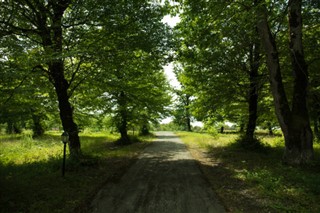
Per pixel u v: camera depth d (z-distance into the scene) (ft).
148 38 34.27
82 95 46.91
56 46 31.45
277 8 36.65
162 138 100.78
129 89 50.29
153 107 71.36
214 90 50.44
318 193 21.62
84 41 33.86
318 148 48.01
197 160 42.83
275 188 23.31
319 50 40.32
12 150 50.14
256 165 34.12
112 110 67.05
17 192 22.07
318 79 42.96
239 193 23.17
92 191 24.45
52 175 28.55
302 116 32.81
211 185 26.55
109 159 42.73
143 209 19.92
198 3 32.96
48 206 20.06
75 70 39.60
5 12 29.14
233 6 34.86
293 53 33.32
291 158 32.55
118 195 23.36
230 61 46.21
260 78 45.27
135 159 44.09
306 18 37.91
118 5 32.32
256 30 40.22
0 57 24.52
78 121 53.42
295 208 18.81
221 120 59.93
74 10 33.19
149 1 34.71
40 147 56.34
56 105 41.09
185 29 38.19
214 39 37.83
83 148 58.75
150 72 44.27
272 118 59.77
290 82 44.21
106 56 32.91
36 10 30.94
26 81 29.55
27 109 34.19
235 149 49.57
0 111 28.50
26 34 32.22
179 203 21.20
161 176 30.91
